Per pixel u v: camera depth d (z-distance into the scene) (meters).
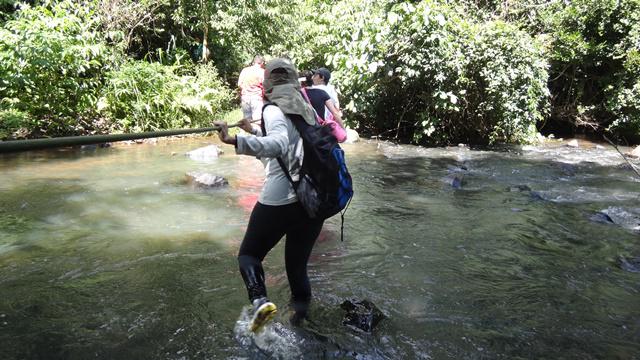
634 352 2.57
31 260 3.60
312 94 4.55
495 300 3.13
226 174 6.63
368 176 6.82
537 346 2.61
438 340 2.65
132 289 3.17
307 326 2.75
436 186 6.29
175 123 10.48
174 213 4.83
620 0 10.71
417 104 10.61
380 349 2.55
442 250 4.00
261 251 2.64
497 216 4.98
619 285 3.40
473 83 9.78
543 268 3.68
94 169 6.80
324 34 11.50
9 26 8.65
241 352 2.49
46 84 8.87
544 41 11.27
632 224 4.75
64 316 2.81
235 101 13.05
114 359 2.41
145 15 11.49
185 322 2.77
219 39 12.84
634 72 10.70
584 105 12.15
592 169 7.78
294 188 2.47
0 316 2.79
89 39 9.45
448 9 9.41
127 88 9.80
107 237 4.12
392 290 3.24
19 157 7.56
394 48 9.64
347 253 3.88
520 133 10.22
